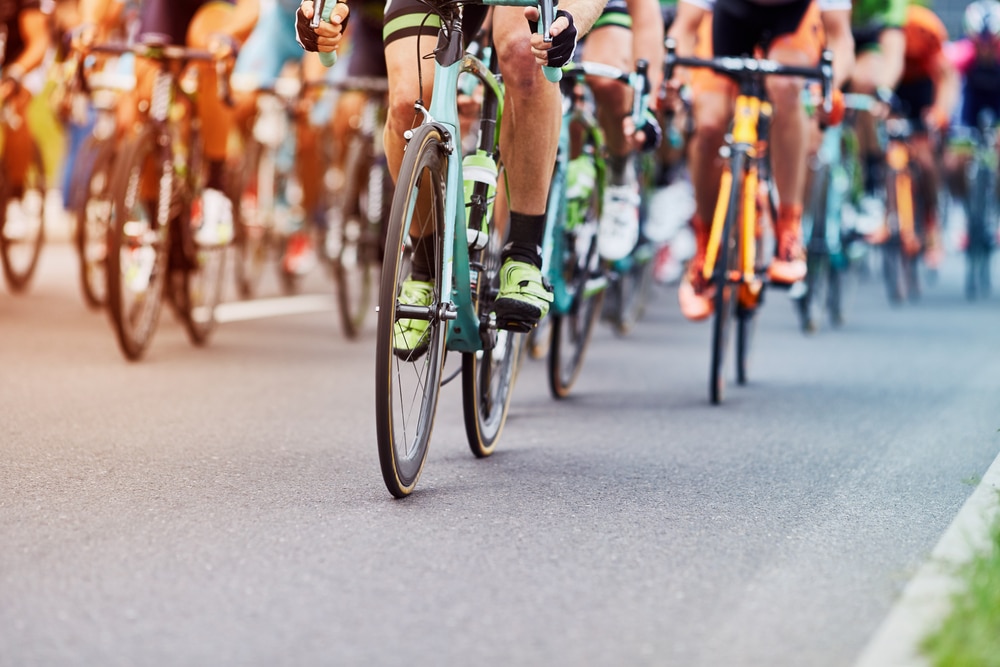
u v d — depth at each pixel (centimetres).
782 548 795
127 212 1422
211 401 1270
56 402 1229
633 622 655
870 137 2462
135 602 669
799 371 1652
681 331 2069
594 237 1319
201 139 1566
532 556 766
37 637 617
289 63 2314
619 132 1308
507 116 947
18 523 809
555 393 1371
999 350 1891
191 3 1509
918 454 1117
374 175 1789
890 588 714
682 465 1052
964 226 2942
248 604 669
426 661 598
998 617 608
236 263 2167
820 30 1512
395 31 934
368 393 1357
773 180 1466
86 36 1437
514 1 863
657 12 1270
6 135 1958
